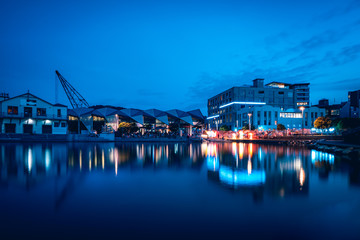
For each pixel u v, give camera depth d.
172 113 90.25
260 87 98.31
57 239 4.76
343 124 52.91
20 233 5.04
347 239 4.85
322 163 16.58
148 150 28.78
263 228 5.38
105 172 12.87
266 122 79.12
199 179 10.95
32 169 13.74
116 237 4.87
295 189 8.98
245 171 13.18
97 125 70.88
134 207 6.85
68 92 92.00
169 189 9.01
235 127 92.19
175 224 5.59
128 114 82.00
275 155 22.62
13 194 8.23
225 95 105.25
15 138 44.94
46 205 7.02
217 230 5.24
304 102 112.19
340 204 7.12
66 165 15.52
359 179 10.89
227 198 7.77
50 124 55.84
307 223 5.67
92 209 6.67
